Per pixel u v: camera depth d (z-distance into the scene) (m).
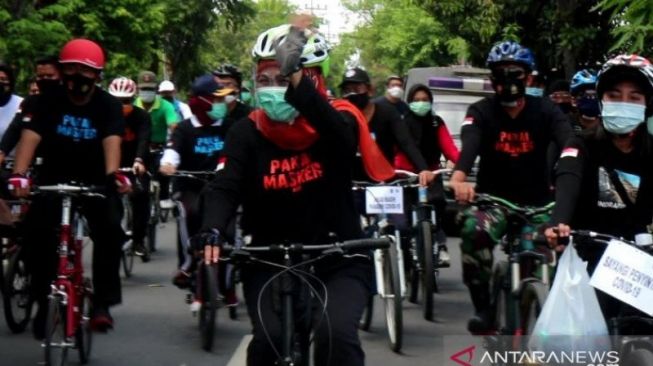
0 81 9.72
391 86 11.99
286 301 4.76
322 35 4.99
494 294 6.41
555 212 5.25
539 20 19.94
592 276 5.01
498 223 6.57
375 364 7.80
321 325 4.69
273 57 4.77
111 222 7.25
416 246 9.78
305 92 4.68
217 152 9.29
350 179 5.05
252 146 4.95
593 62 19.47
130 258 11.80
